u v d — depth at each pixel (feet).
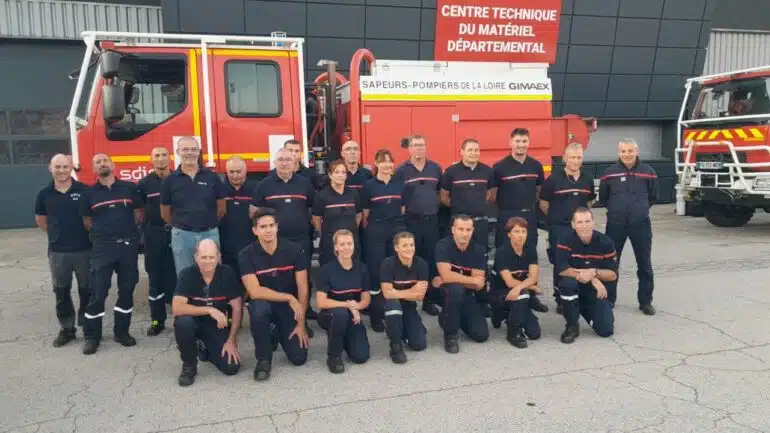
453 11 21.97
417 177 19.33
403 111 21.83
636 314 18.97
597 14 47.44
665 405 12.20
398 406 12.39
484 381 13.71
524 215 20.13
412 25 43.47
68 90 41.14
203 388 13.60
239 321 14.58
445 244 16.47
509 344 16.44
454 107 22.38
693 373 13.92
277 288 14.90
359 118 21.49
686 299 20.66
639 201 19.01
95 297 16.05
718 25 52.54
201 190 16.79
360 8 42.19
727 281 23.04
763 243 31.83
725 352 15.33
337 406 12.46
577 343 16.39
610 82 49.34
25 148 40.65
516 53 23.02
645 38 49.01
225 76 20.20
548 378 13.80
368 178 20.31
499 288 17.22
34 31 39.70
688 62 50.67
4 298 22.34
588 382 13.50
